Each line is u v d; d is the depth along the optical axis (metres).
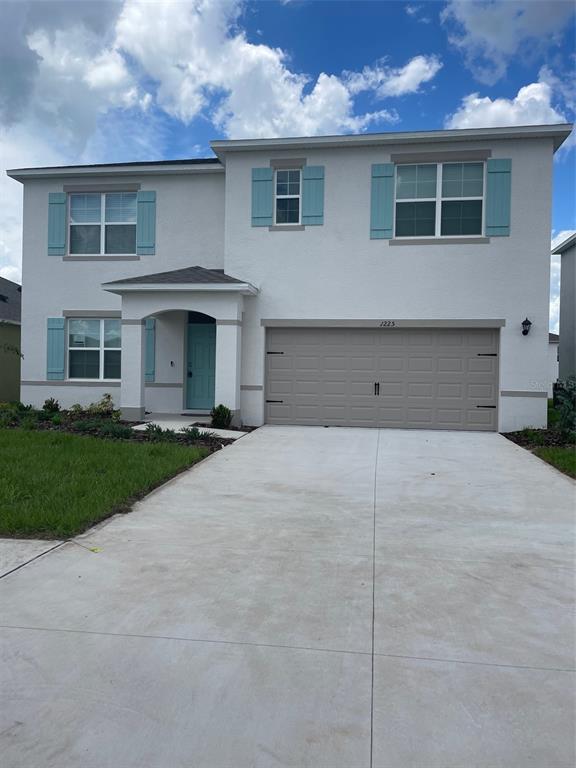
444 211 13.42
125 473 7.70
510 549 5.44
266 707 3.02
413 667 3.40
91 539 5.53
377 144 13.38
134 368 13.60
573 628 3.89
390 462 9.52
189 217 15.16
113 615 4.00
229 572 4.79
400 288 13.48
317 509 6.75
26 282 15.73
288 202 14.01
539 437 11.72
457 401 13.43
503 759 2.68
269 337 14.04
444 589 4.51
